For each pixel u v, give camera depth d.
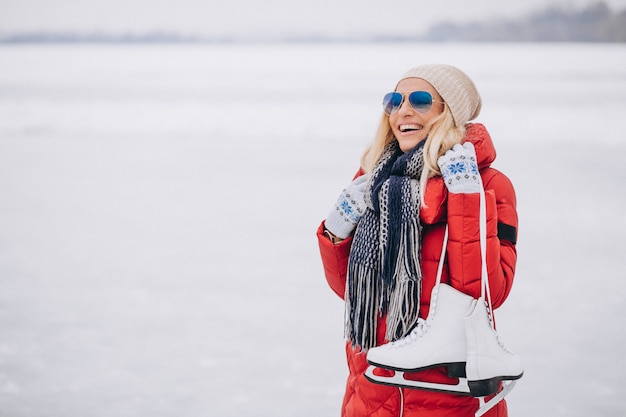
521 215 8.33
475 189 1.89
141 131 19.16
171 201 9.78
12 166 13.27
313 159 13.56
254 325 4.90
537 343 4.46
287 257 6.70
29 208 9.38
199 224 8.26
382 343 2.02
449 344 1.88
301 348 4.49
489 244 1.90
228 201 9.67
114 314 5.14
